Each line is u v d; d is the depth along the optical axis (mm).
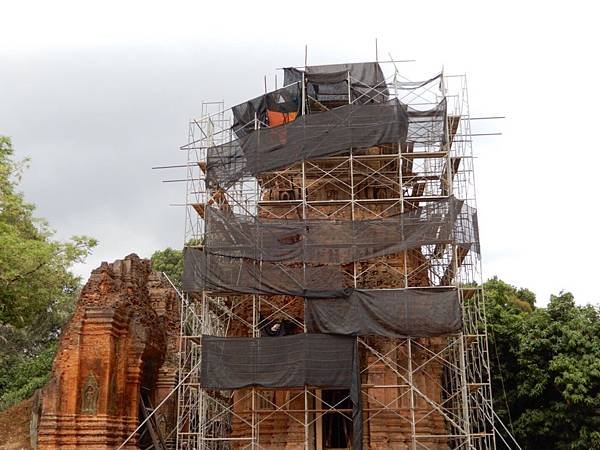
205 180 30891
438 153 28828
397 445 27203
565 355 36750
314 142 29266
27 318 35969
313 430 28531
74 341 29375
